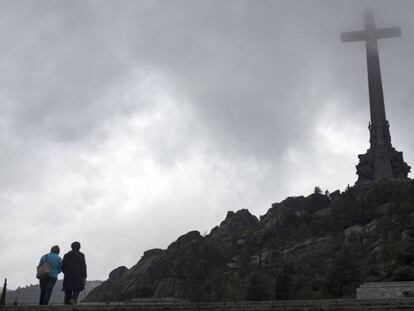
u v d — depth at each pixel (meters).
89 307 20.27
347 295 86.38
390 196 141.00
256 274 104.31
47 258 24.55
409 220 121.81
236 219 187.25
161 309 20.11
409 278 85.44
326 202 165.62
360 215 138.50
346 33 151.25
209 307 20.16
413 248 93.62
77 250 25.73
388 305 19.80
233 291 106.44
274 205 183.00
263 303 20.52
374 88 152.88
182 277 143.75
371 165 153.12
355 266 95.50
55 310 20.09
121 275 199.88
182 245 177.75
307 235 143.62
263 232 159.50
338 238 132.25
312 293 90.44
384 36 149.88
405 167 151.38
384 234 121.38
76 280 25.12
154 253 196.88
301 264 121.81
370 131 154.50
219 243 165.75
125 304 21.11
